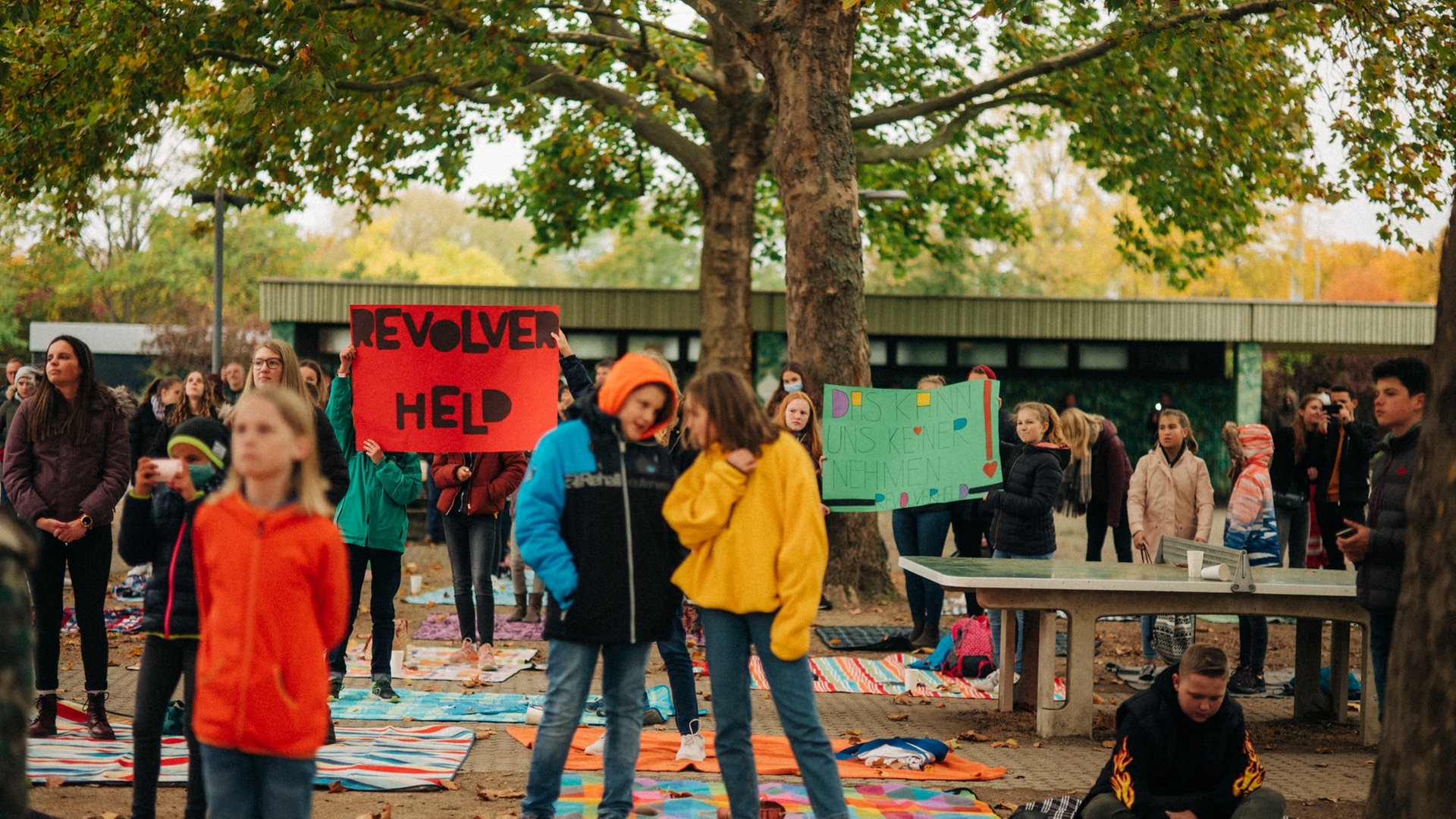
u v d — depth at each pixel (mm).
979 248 59219
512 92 15641
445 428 7504
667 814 4852
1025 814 4777
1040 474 8117
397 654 8406
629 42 16531
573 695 4371
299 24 13297
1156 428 9828
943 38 19000
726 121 17844
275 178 16688
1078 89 18062
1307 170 16859
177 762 5430
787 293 11891
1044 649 6992
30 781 4949
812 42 11617
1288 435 11250
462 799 5113
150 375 35531
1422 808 3217
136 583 11211
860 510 9039
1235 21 14805
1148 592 6957
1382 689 5195
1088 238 57531
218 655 3385
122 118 13883
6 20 13203
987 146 22094
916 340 27391
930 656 9055
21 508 5758
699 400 4309
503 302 25109
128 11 13453
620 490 4391
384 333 7438
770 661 4289
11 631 2225
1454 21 13094
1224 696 4539
